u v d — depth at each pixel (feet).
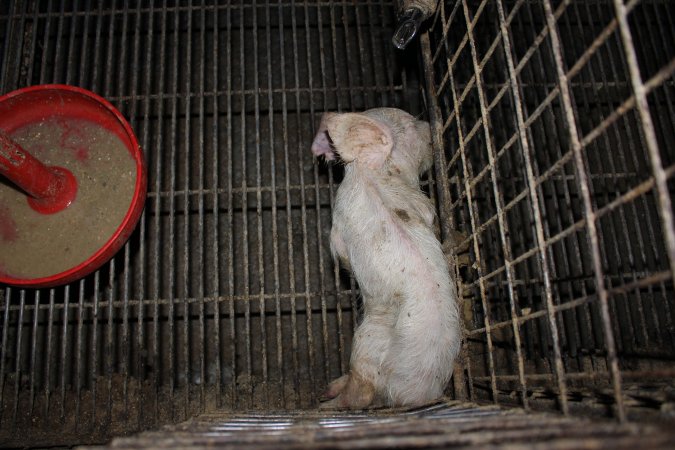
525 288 3.07
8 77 3.00
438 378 2.08
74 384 3.00
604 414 1.35
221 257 3.25
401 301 2.12
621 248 3.28
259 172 2.64
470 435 0.96
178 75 3.58
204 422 1.53
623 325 3.13
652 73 3.64
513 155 3.41
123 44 2.88
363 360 2.18
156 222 2.56
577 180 1.20
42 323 3.08
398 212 2.23
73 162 2.28
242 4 2.91
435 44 2.65
